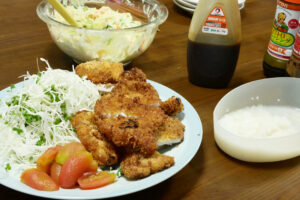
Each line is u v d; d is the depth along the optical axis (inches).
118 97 20.5
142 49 27.5
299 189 18.0
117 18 28.9
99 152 17.9
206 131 21.8
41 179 16.0
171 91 23.1
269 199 17.4
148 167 16.8
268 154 19.1
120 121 18.5
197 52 24.8
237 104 22.0
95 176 16.7
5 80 25.3
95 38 25.3
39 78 21.5
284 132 20.1
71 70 27.3
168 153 18.4
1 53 28.5
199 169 19.0
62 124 20.1
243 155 19.4
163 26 34.8
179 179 18.3
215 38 24.0
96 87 23.1
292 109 22.5
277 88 22.5
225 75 25.3
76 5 31.7
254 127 20.3
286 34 24.6
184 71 28.0
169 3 39.7
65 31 25.6
